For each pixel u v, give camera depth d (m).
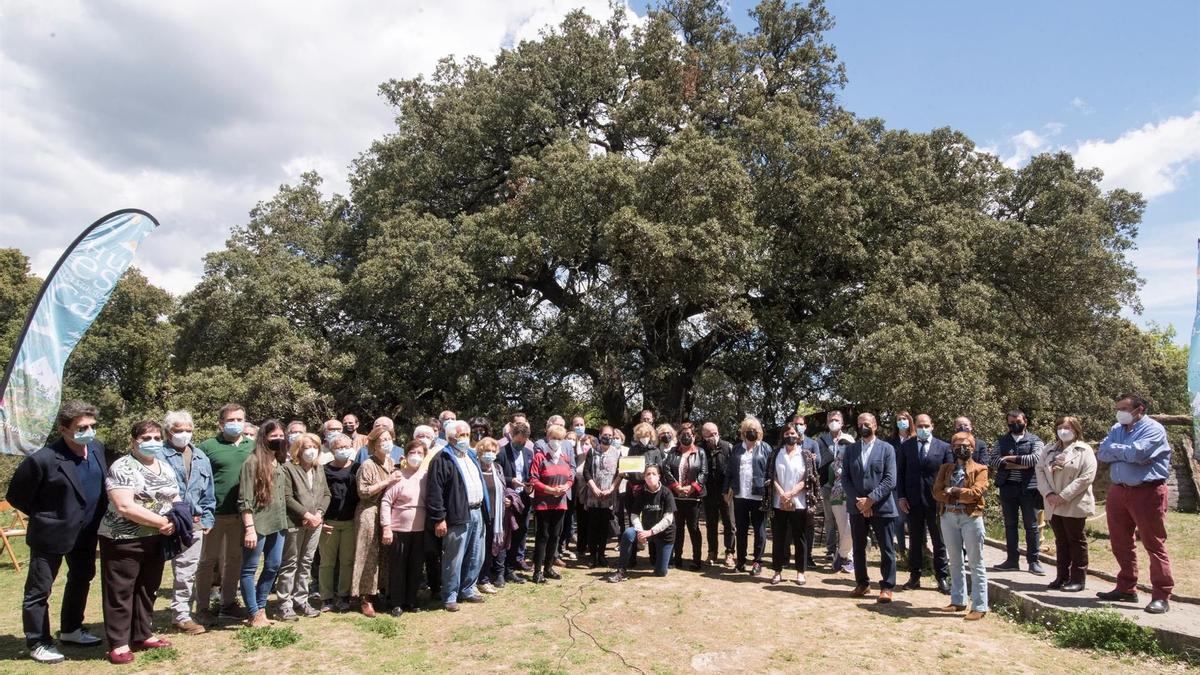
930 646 5.96
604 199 15.78
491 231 16.33
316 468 6.89
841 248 16.78
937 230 16.62
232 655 5.67
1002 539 10.79
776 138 16.73
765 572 8.86
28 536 5.52
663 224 14.85
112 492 5.44
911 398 13.61
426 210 19.81
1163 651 5.65
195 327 18.53
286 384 16.11
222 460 6.71
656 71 19.45
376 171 20.30
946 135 18.47
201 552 6.44
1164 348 47.41
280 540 6.55
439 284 16.00
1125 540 6.63
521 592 7.86
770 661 5.62
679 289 15.27
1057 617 6.31
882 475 7.42
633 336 17.41
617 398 19.27
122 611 5.46
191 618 6.44
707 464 9.53
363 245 20.81
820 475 9.51
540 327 17.55
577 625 6.55
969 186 18.62
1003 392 15.80
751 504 8.70
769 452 8.82
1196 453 6.65
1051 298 17.31
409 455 7.18
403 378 18.61
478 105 19.58
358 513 7.02
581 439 10.18
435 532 6.99
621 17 20.56
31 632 5.44
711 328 16.86
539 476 8.53
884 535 7.39
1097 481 14.20
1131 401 6.54
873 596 7.66
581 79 19.44
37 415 6.31
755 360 18.81
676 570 9.00
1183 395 28.30
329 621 6.68
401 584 7.00
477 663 5.58
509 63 19.86
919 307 15.00
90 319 6.61
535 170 16.66
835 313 16.84
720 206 15.49
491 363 18.02
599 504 9.23
